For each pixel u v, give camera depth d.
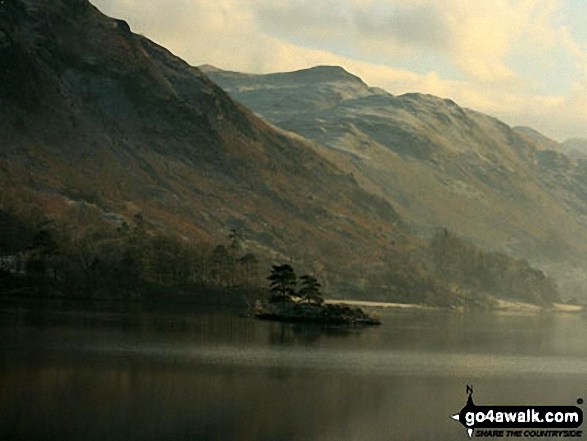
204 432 105.88
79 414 111.00
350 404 129.38
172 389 133.88
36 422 105.62
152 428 106.19
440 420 120.62
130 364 159.00
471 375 172.50
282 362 177.88
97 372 146.25
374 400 134.12
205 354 184.12
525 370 187.62
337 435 108.56
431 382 158.25
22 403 115.44
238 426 110.00
